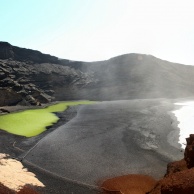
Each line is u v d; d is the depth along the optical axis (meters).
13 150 42.56
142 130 55.78
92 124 63.53
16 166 34.31
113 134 52.69
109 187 28.98
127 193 27.42
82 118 73.31
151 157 38.75
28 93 104.38
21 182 28.25
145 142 46.59
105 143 46.47
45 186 28.70
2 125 58.72
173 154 39.78
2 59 130.12
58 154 40.78
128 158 38.47
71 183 30.03
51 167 35.22
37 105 97.62
